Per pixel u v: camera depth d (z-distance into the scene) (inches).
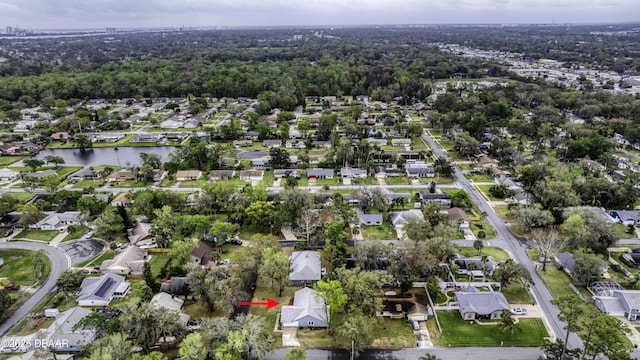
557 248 4089.6
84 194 5497.1
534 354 2802.7
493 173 6166.3
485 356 2787.9
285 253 4065.0
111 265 3811.5
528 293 3440.0
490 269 3708.2
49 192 5634.8
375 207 5073.8
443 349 2854.3
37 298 3449.8
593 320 2463.1
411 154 6983.3
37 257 3905.0
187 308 3289.9
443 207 5113.2
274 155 6510.8
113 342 2508.6
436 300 3356.3
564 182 4943.4
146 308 2824.8
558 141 7096.5
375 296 3361.2
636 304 3125.0
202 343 2748.5
